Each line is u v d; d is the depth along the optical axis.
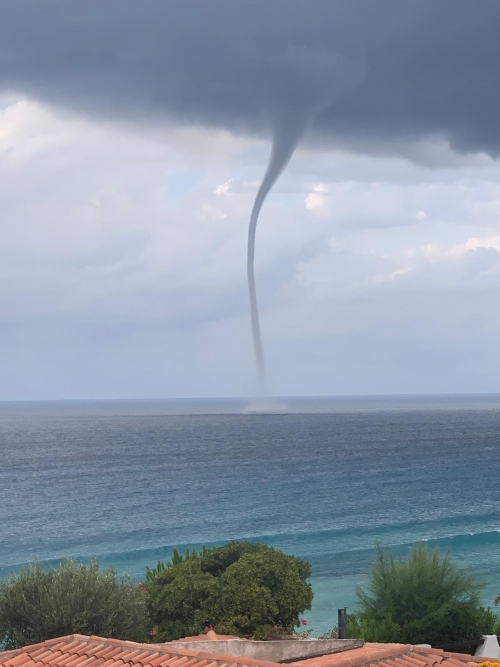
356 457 156.25
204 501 97.75
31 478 121.50
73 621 20.20
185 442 195.62
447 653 15.66
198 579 25.02
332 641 18.48
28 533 76.06
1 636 20.83
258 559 25.75
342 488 109.81
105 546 69.06
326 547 65.69
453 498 99.25
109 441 199.50
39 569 22.39
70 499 99.62
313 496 101.69
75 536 74.31
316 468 136.12
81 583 21.42
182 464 142.38
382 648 17.19
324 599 44.44
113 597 21.52
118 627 21.27
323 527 77.06
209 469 134.12
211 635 21.75
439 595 26.42
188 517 85.12
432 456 158.62
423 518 82.19
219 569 27.50
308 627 37.53
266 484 114.19
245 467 137.38
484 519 80.75
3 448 177.62
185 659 14.51
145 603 23.61
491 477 122.94
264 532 74.81
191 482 116.75
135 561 62.53
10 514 88.00
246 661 14.20
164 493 104.88
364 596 28.78
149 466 138.75
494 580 49.12
